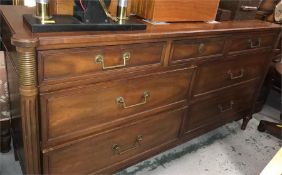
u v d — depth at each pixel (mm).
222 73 1348
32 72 697
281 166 977
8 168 1249
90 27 798
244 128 1842
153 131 1178
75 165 965
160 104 1129
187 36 1030
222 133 1780
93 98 886
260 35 1415
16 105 938
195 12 1188
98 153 1015
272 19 1787
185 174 1370
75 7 905
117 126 1018
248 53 1416
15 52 764
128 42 859
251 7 1483
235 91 1524
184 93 1209
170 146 1323
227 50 1273
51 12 854
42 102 772
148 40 913
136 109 1045
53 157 884
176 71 1097
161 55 997
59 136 866
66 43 724
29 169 843
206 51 1172
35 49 684
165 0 1059
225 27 1204
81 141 929
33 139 797
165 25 1070
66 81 790
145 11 1089
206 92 1326
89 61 807
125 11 917
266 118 2035
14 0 1113
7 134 1299
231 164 1497
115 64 873
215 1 1235
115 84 917
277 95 2410
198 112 1366
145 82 1011
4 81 1201
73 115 866
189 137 1411
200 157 1516
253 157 1582
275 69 1746
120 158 1108
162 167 1395
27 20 755
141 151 1184
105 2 951
